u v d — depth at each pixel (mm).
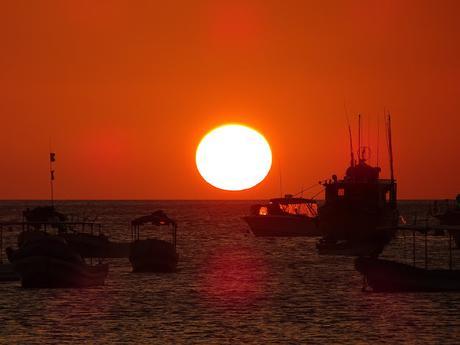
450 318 172500
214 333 157500
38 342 149125
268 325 165375
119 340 151000
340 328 162375
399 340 151750
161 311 181750
